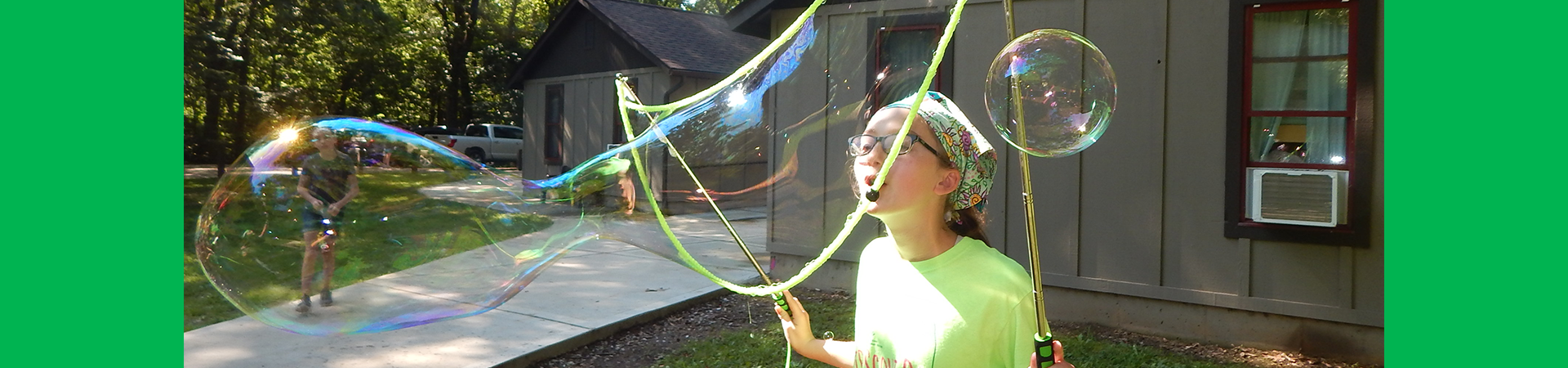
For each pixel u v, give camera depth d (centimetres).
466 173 289
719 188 348
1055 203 558
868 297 171
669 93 1295
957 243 158
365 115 2253
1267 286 491
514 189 289
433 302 261
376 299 263
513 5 2662
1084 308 553
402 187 279
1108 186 539
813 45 618
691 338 499
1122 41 529
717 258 757
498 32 2622
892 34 590
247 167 277
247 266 265
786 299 185
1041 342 139
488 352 445
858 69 600
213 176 1596
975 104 570
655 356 462
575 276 660
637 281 641
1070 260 554
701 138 331
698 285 629
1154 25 518
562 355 463
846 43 605
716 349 466
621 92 189
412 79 2420
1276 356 481
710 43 1459
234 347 446
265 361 421
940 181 153
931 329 154
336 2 1891
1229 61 495
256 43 1777
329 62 2144
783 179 654
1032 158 564
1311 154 484
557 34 1504
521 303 558
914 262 161
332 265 264
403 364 421
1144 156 526
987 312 150
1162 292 523
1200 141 508
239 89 1720
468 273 268
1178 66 512
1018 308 148
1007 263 153
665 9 1530
